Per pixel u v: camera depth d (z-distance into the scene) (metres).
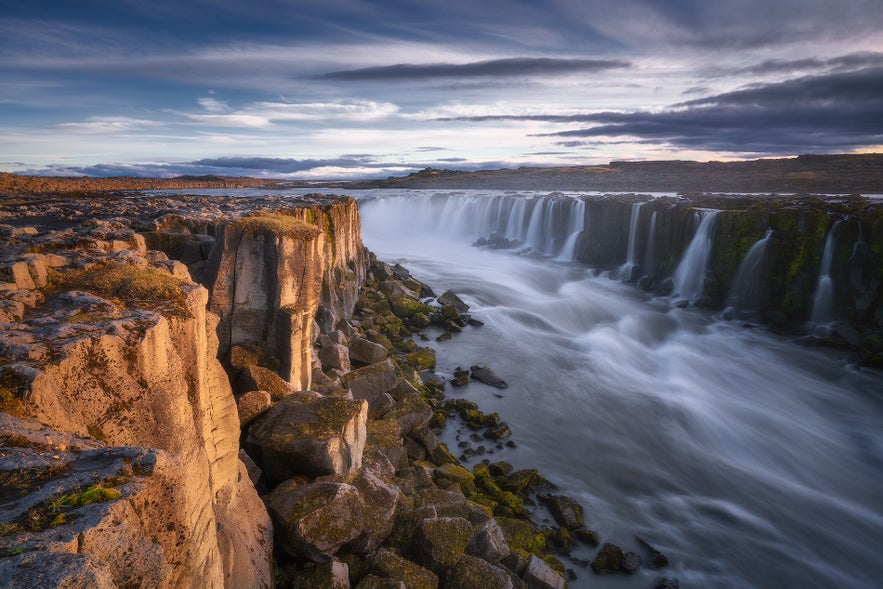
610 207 53.84
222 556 8.98
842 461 22.83
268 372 15.84
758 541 17.50
